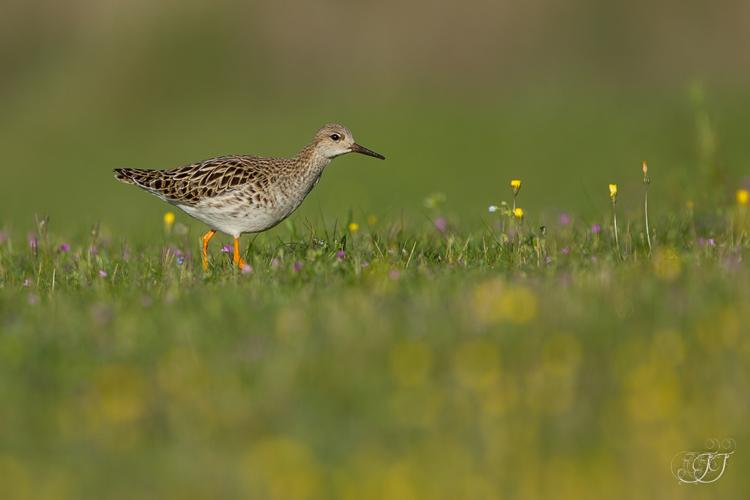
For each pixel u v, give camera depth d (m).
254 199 15.73
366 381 9.38
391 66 58.97
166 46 58.28
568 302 10.70
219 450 8.59
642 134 42.34
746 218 16.64
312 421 8.92
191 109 54.56
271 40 59.53
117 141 49.41
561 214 19.66
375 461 8.30
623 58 58.00
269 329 10.55
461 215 25.41
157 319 11.07
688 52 57.91
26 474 8.26
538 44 59.12
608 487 8.01
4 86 57.78
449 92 55.97
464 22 59.78
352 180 37.97
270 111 53.56
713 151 21.44
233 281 13.19
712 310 10.30
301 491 7.95
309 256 13.86
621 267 12.82
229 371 9.58
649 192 28.84
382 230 17.36
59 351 10.19
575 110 49.06
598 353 9.62
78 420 9.05
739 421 8.63
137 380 9.49
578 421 8.73
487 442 8.52
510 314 10.34
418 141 44.97
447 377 9.44
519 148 42.22
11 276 14.94
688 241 15.52
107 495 8.00
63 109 54.91
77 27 60.97
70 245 18.00
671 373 9.12
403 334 10.12
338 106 53.78
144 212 33.03
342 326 10.27
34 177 42.69
